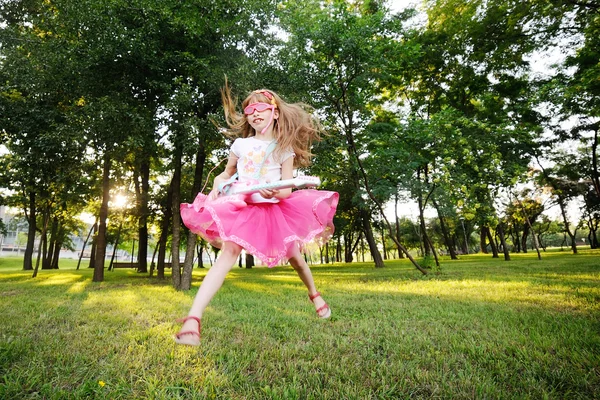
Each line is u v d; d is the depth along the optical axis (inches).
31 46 379.2
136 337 136.8
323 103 396.5
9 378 94.8
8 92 406.6
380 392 87.7
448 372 98.4
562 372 93.7
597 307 178.2
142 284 432.5
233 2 351.6
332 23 350.3
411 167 404.2
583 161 920.3
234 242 76.8
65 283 450.6
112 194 648.4
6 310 210.1
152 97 374.0
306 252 98.1
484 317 167.0
